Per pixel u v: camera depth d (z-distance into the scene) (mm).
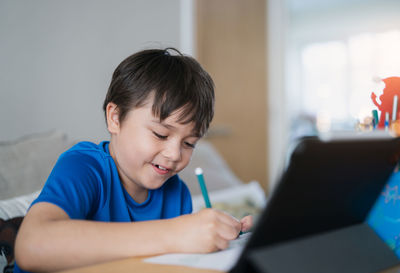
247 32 3113
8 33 1499
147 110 656
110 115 728
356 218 431
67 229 458
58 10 1698
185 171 1768
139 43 2135
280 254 348
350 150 354
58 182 582
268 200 323
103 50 1921
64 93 1720
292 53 7750
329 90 7633
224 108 2887
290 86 7805
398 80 638
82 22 1814
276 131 3439
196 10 2562
